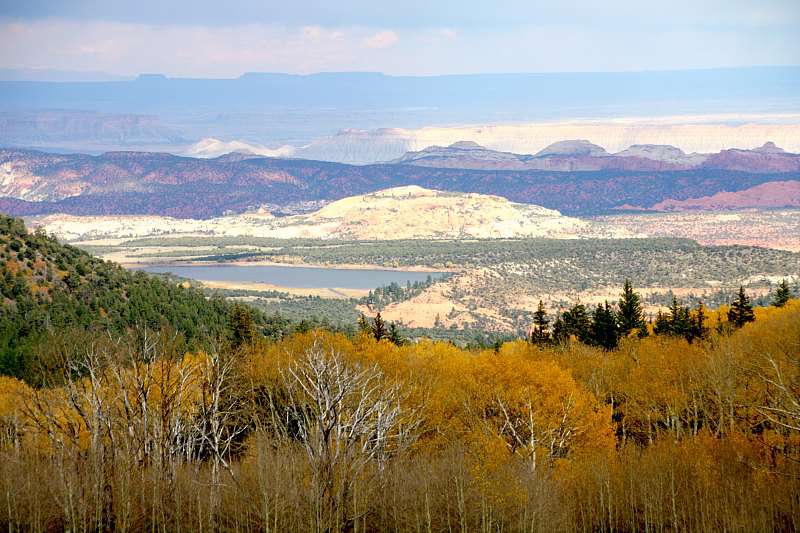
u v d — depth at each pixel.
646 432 119.81
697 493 95.00
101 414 73.75
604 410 114.00
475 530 84.69
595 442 107.69
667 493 95.69
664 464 97.75
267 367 99.31
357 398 85.06
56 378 81.81
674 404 116.62
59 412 82.31
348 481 73.81
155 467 74.25
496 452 96.44
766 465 94.12
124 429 75.94
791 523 89.94
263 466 75.62
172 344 88.94
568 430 106.12
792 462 91.25
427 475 85.44
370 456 78.19
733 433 105.50
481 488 85.56
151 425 76.75
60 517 74.62
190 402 83.50
